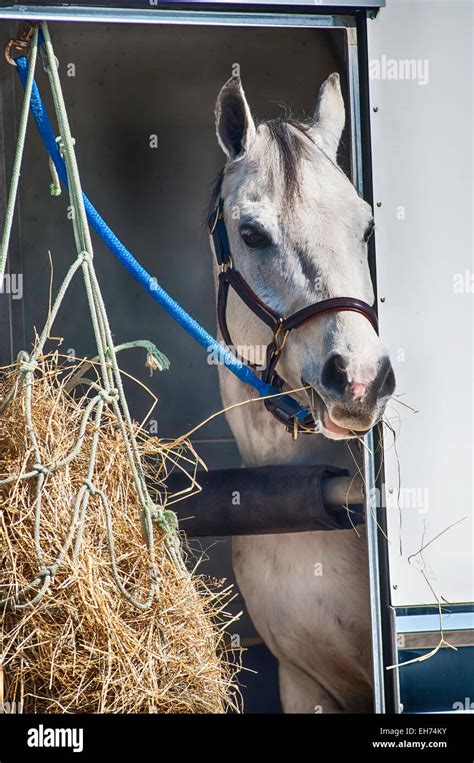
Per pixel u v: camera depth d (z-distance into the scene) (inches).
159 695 66.9
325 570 90.7
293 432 84.3
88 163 127.6
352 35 81.7
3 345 114.4
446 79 81.9
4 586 64.0
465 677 79.7
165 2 77.5
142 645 67.0
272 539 93.4
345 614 90.2
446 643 79.7
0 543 64.9
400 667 79.0
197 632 71.6
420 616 79.7
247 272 80.0
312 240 76.1
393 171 81.0
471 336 81.6
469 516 80.9
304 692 94.7
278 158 78.6
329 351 73.4
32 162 123.1
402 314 80.7
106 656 64.8
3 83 116.3
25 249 124.2
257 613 95.3
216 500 86.2
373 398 72.0
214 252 87.7
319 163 79.4
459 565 80.5
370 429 74.9
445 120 81.8
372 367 72.1
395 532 79.8
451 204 81.7
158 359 71.7
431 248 81.3
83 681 65.0
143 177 128.6
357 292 75.2
